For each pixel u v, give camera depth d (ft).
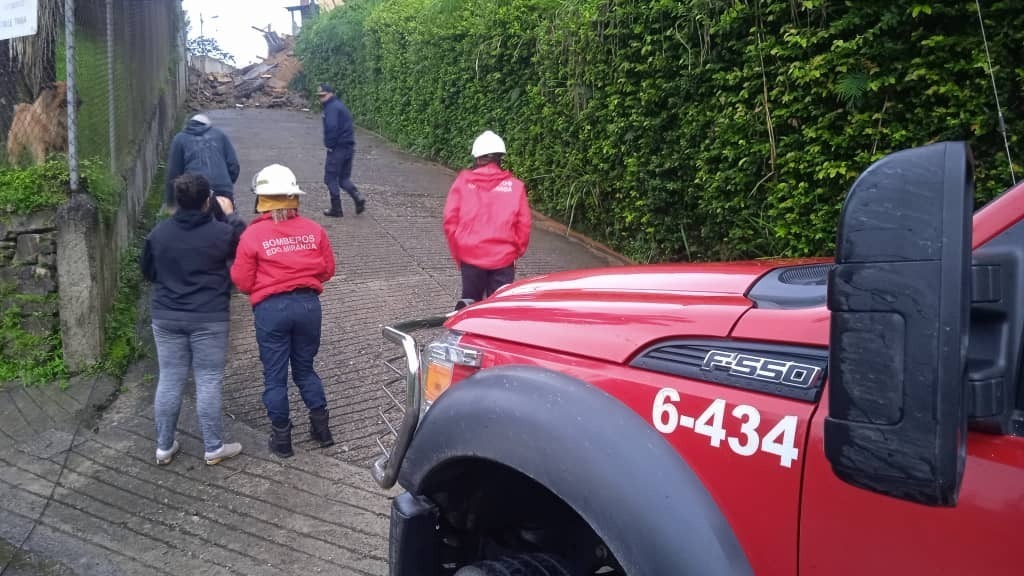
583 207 33.96
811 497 5.05
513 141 39.09
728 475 5.49
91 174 21.36
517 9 37.47
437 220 35.88
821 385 5.20
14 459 16.34
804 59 20.92
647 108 27.32
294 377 16.40
